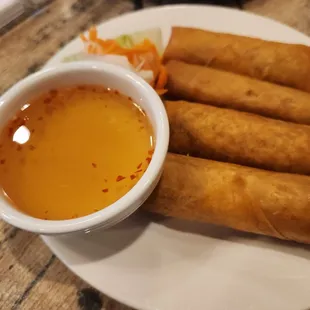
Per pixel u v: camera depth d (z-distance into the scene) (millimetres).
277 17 210
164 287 134
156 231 144
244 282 134
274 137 159
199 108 168
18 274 153
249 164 163
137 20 193
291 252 139
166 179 146
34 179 138
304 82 178
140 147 142
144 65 174
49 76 147
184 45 186
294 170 159
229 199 143
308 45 180
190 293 132
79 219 120
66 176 138
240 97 173
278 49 179
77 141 144
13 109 145
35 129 146
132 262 138
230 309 130
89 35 186
